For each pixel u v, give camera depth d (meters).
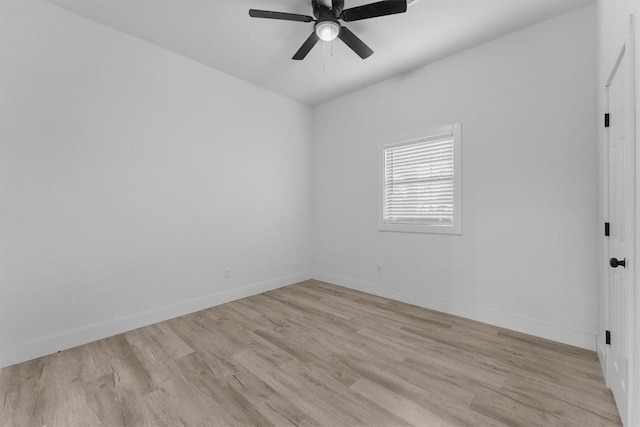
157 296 2.80
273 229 3.88
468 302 2.83
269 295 3.61
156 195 2.79
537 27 2.38
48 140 2.19
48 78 2.18
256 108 3.65
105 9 2.26
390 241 3.47
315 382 1.81
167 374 1.90
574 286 2.24
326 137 4.22
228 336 2.46
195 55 2.96
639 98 1.18
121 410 1.57
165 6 2.23
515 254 2.53
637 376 1.19
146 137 2.72
